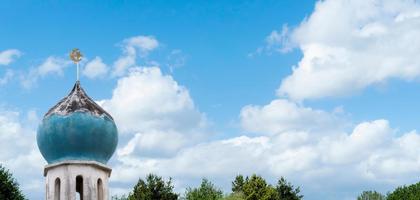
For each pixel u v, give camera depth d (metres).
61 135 41.19
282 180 86.94
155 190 74.25
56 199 40.72
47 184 41.47
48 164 41.56
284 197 85.62
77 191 43.66
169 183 75.50
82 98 42.81
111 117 43.28
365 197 120.62
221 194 81.06
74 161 40.59
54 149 41.44
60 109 41.88
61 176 40.62
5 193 68.62
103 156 42.28
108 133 42.28
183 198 83.06
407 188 96.62
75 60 44.41
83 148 41.38
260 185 78.75
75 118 41.34
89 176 40.75
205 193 82.75
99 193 41.41
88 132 41.38
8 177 70.25
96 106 42.81
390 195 98.25
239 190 79.56
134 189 75.12
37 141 42.94
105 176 41.97
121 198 81.62
